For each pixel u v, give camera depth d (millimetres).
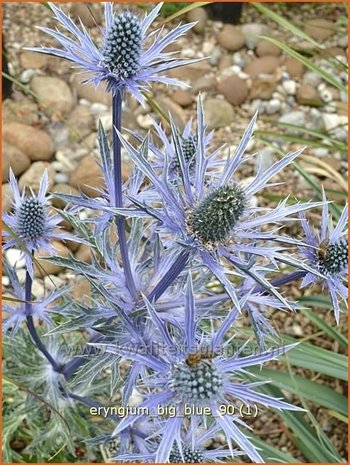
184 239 211
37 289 452
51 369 346
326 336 494
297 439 410
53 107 567
